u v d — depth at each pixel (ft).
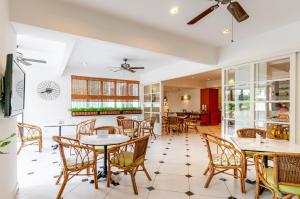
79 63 19.85
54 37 9.03
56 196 8.08
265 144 8.54
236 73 14.42
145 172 9.63
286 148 7.83
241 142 9.00
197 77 28.07
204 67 16.72
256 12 9.51
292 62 10.71
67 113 22.48
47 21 7.89
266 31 11.93
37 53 15.81
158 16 9.81
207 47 14.79
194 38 13.12
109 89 25.38
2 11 6.23
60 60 15.64
